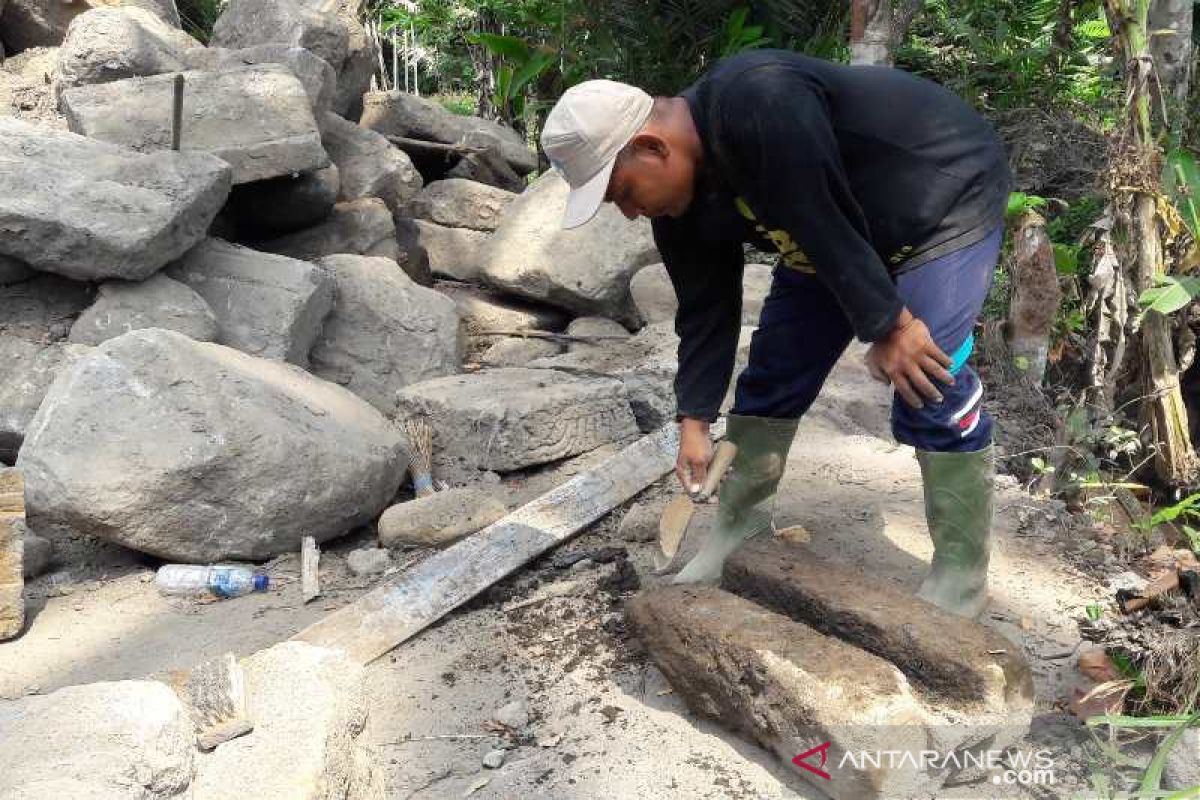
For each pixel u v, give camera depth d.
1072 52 6.43
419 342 4.98
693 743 2.49
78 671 3.01
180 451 3.42
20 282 4.38
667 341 5.29
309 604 3.33
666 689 2.69
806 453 4.09
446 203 6.58
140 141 4.88
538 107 7.98
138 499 3.38
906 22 5.19
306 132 5.11
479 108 9.61
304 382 4.09
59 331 4.30
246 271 4.64
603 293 5.73
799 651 2.36
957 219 2.50
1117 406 4.38
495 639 2.98
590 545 3.53
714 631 2.47
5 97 5.54
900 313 2.33
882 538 3.38
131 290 4.29
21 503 3.23
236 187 5.40
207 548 3.51
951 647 2.35
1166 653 2.63
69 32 5.54
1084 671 2.71
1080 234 5.46
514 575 3.33
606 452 4.38
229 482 3.47
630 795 2.34
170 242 4.34
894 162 2.44
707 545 3.13
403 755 2.54
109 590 3.49
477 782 2.42
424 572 3.21
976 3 7.03
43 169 4.28
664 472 3.94
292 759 1.93
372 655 2.92
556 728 2.59
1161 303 3.55
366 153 6.16
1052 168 5.87
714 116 2.28
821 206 2.25
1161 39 4.29
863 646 2.49
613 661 2.83
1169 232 3.84
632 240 5.83
